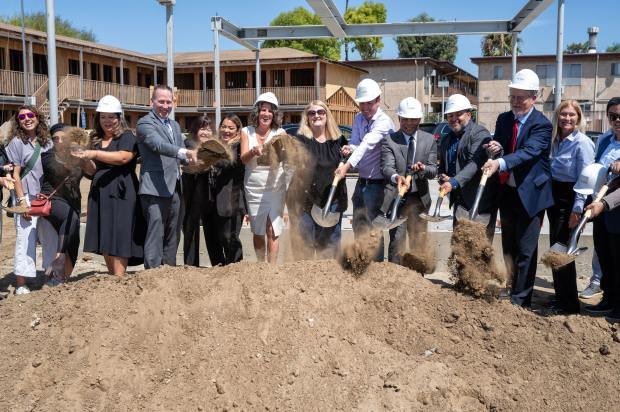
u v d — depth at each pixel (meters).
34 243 5.81
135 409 3.46
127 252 5.11
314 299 4.09
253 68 33.22
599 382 3.78
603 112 32.81
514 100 5.04
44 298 4.28
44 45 26.94
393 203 5.35
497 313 4.19
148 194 4.96
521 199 4.99
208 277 4.21
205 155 4.68
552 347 4.00
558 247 4.74
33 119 5.65
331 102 30.89
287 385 3.56
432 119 37.03
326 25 12.27
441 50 66.25
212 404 3.46
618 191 4.65
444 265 7.34
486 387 3.68
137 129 4.91
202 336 3.81
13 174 5.62
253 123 5.48
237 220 5.79
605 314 5.44
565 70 36.56
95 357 3.71
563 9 10.87
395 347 3.97
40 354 3.79
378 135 5.49
